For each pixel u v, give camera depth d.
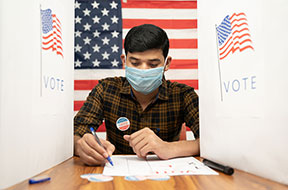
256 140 0.47
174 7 2.31
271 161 0.43
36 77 0.51
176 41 2.29
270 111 0.43
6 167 0.40
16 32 0.44
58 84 0.63
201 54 0.69
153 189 0.40
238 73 0.52
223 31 0.57
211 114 0.63
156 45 1.03
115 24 2.29
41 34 0.53
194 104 1.19
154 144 0.73
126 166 0.61
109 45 2.29
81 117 1.14
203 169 0.56
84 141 0.65
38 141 0.51
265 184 0.42
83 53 2.27
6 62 0.41
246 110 0.49
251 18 0.48
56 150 0.62
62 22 0.66
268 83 0.44
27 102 0.47
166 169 0.57
